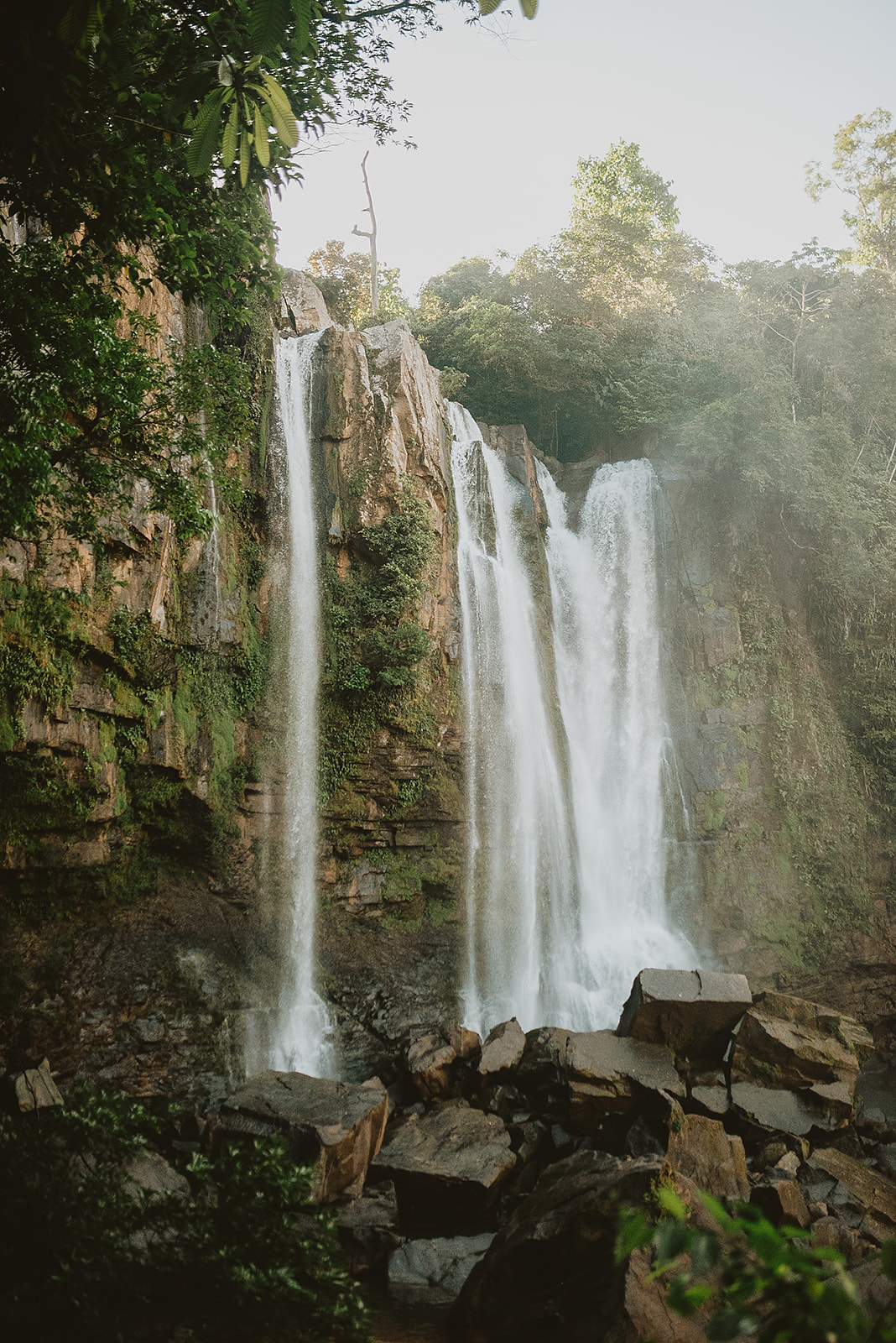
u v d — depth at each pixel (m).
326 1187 12.27
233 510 20.84
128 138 9.15
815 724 31.30
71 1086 14.15
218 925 18.62
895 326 35.12
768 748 30.34
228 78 4.92
